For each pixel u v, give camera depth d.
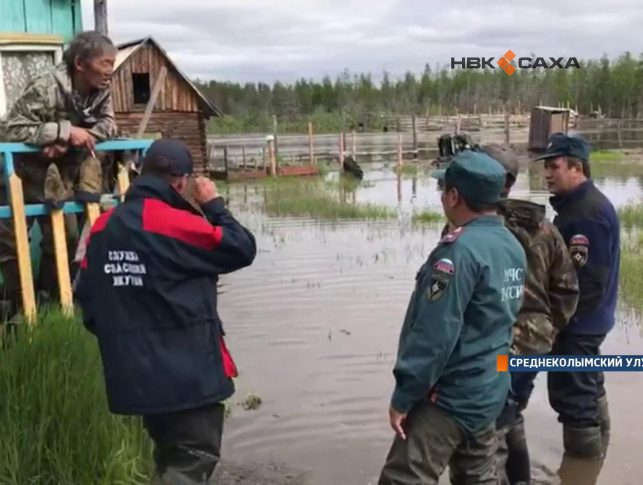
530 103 81.69
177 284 3.25
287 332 7.88
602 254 4.61
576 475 4.80
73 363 4.64
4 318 5.62
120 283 3.24
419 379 3.31
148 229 3.22
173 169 3.32
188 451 3.41
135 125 27.17
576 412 4.87
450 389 3.40
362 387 6.30
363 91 112.56
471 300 3.34
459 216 3.50
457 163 3.45
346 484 4.71
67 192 6.04
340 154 34.34
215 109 29.09
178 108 28.06
